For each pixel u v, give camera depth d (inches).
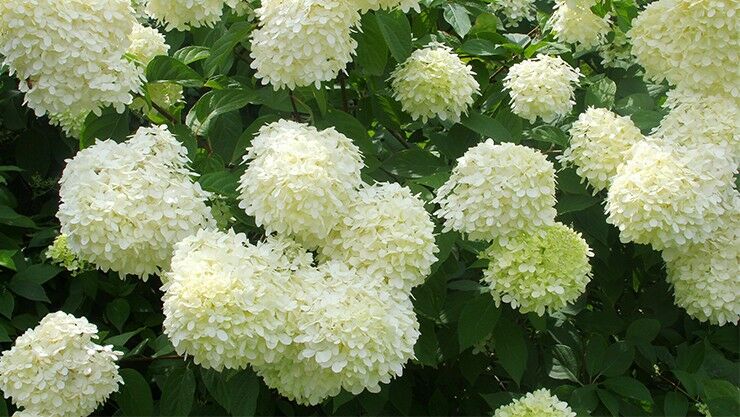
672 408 48.6
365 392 49.0
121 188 42.1
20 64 46.0
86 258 43.4
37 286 53.6
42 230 59.1
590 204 50.6
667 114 54.3
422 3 62.7
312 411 52.1
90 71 45.6
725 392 47.7
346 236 42.9
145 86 51.4
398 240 42.0
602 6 57.6
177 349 40.0
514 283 44.8
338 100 57.4
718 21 46.9
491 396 47.8
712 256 48.3
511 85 54.5
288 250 42.6
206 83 52.9
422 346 48.9
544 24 66.1
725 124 47.7
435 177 49.3
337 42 45.2
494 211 43.5
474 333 47.2
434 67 51.5
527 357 49.5
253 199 43.2
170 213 42.3
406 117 56.7
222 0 51.3
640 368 55.2
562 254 44.8
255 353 39.7
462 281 51.4
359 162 45.3
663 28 50.2
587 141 49.3
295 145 42.5
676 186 44.0
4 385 42.3
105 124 51.7
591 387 48.7
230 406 44.6
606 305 55.3
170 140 45.1
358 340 38.9
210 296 38.4
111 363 43.8
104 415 56.0
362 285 40.7
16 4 44.1
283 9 44.6
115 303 53.9
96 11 46.1
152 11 51.9
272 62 45.4
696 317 51.6
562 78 53.7
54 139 66.0
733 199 48.9
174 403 46.9
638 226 45.0
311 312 39.6
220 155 54.2
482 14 62.1
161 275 43.8
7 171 64.7
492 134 52.9
